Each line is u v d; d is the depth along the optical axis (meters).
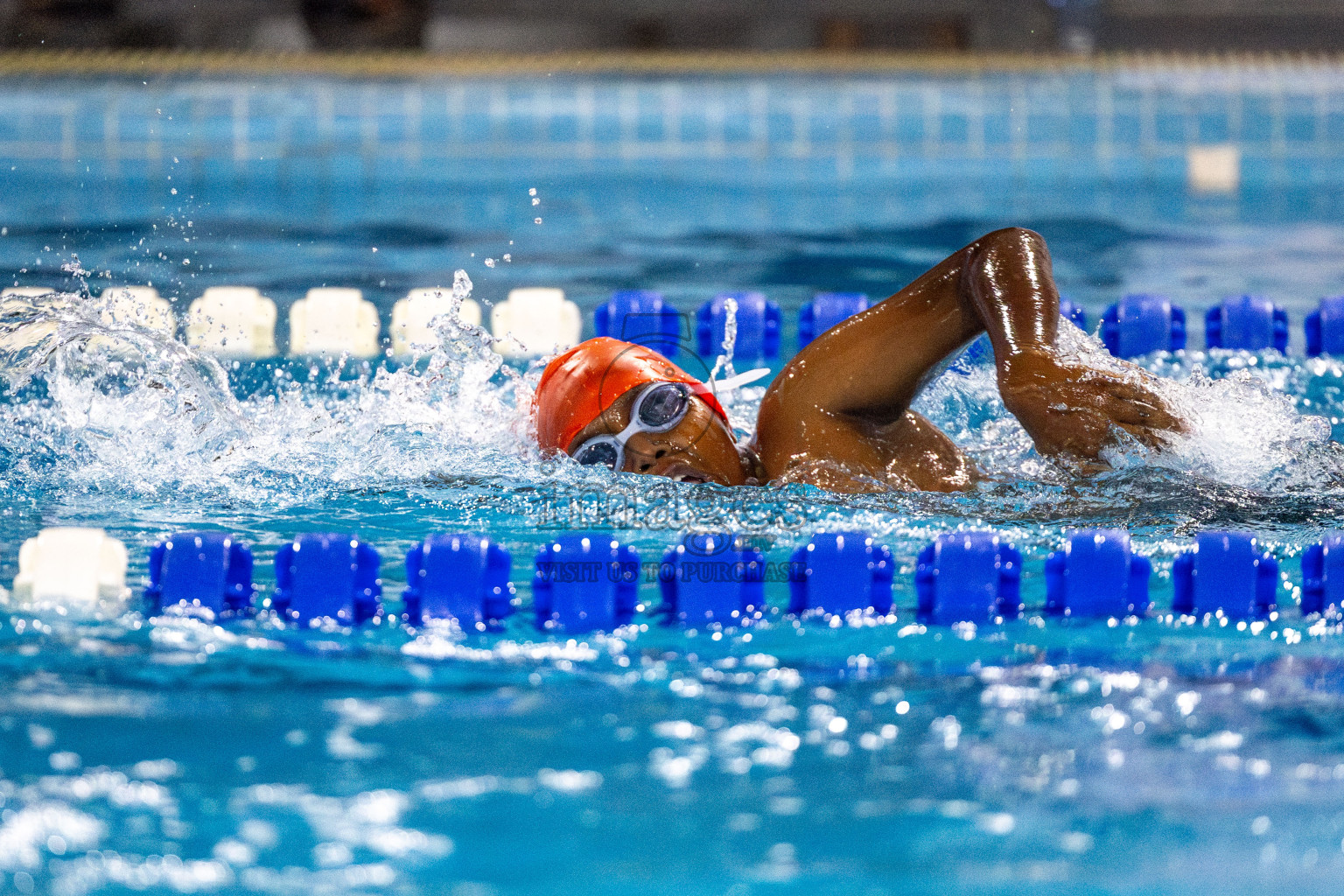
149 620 7.80
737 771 5.79
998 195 25.52
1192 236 22.05
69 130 27.44
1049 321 8.80
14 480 10.47
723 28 34.28
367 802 5.42
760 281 18.81
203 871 4.86
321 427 11.64
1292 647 7.62
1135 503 9.05
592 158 28.11
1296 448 9.68
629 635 7.83
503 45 33.62
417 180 26.44
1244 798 5.52
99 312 13.39
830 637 7.80
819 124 28.48
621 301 16.53
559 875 4.85
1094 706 6.60
